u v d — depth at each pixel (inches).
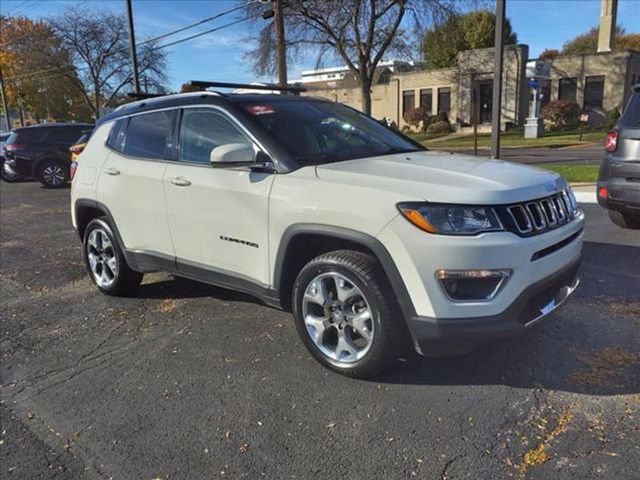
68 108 2014.0
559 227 127.1
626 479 94.8
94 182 193.0
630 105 247.6
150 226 173.5
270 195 137.1
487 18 1525.6
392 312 121.5
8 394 133.6
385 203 117.9
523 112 1291.8
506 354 141.8
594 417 113.3
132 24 783.1
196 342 158.1
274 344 154.6
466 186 117.2
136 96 197.8
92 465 105.3
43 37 1726.1
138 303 193.2
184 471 102.3
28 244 305.7
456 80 1381.6
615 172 247.4
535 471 98.0
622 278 197.9
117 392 132.1
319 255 138.9
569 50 2300.7
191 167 159.6
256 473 101.0
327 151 150.3
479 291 114.1
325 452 106.1
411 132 1465.3
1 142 737.6
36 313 188.4
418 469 100.1
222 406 123.7
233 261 151.1
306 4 981.2
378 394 125.6
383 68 1590.8
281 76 714.8
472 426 112.1
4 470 104.9
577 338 149.4
